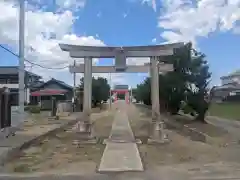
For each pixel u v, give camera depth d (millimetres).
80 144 15164
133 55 16969
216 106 39438
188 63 24547
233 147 14109
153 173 9141
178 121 25547
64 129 22391
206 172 9234
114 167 9875
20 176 8914
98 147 14336
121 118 32969
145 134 18922
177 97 27297
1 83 46781
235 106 38625
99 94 54062
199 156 12047
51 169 9914
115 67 17156
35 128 20828
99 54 17078
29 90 49000
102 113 42750
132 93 105500
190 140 16719
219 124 23359
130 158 11297
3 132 15867
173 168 9859
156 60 16984
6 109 16812
